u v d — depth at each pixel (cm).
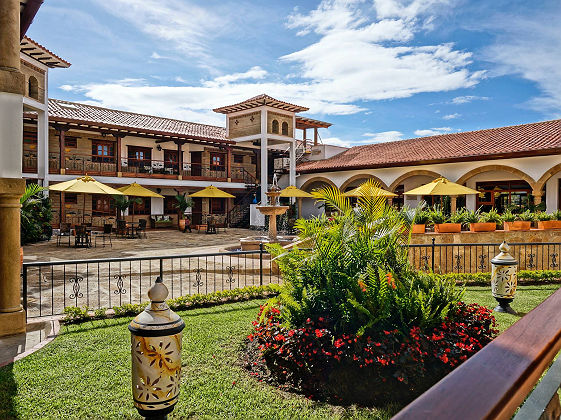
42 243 1652
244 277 991
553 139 1705
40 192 1825
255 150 3062
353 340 385
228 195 2362
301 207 2738
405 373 367
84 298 767
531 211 1653
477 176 1983
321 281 456
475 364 98
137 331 262
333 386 388
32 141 2144
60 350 482
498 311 668
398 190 2330
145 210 2594
